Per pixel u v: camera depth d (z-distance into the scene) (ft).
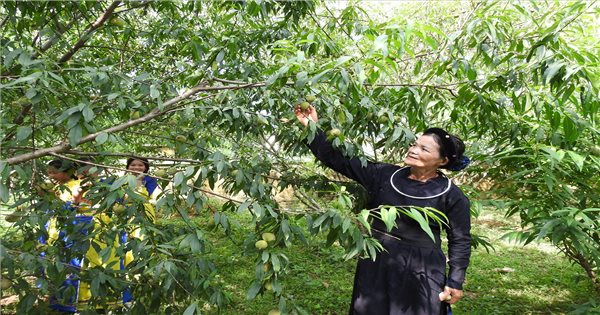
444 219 6.68
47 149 5.63
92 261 7.70
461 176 10.81
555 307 11.48
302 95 7.04
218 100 6.87
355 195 7.89
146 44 9.71
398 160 10.90
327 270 14.07
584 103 6.88
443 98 8.16
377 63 5.45
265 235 5.58
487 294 12.42
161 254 5.97
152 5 8.30
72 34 8.77
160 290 6.23
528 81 8.37
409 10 15.51
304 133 6.72
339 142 6.61
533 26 9.98
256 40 8.75
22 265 5.39
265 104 7.61
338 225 5.37
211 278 6.66
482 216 22.63
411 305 6.44
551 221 6.90
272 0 7.50
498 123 8.64
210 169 5.57
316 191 7.95
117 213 6.20
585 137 9.12
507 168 9.34
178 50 9.36
